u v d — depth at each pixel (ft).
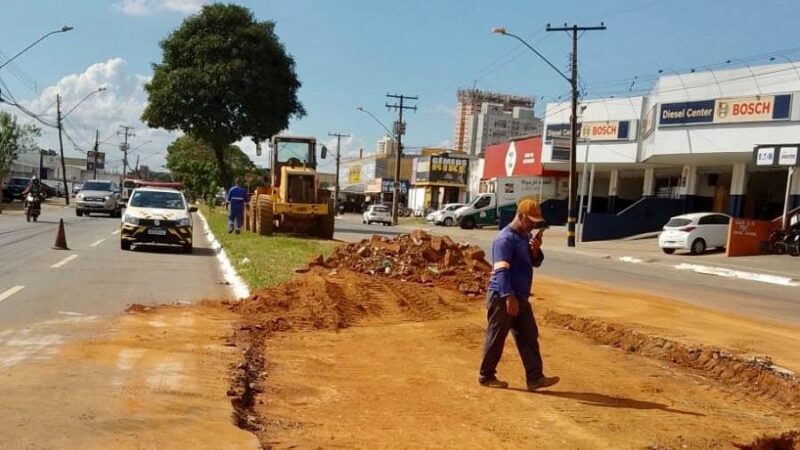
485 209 168.04
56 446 14.33
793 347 29.94
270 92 129.29
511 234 22.13
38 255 53.67
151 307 32.89
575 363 26.94
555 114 145.59
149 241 60.44
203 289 40.19
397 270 46.24
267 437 16.81
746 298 52.85
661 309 39.45
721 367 26.78
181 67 128.26
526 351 22.47
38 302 33.04
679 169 134.31
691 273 74.54
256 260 51.72
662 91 108.58
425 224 185.37
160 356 22.76
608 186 164.14
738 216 111.65
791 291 60.80
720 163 115.24
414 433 17.89
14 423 15.47
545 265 72.18
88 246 62.69
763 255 90.53
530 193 168.04
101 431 15.39
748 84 98.99
